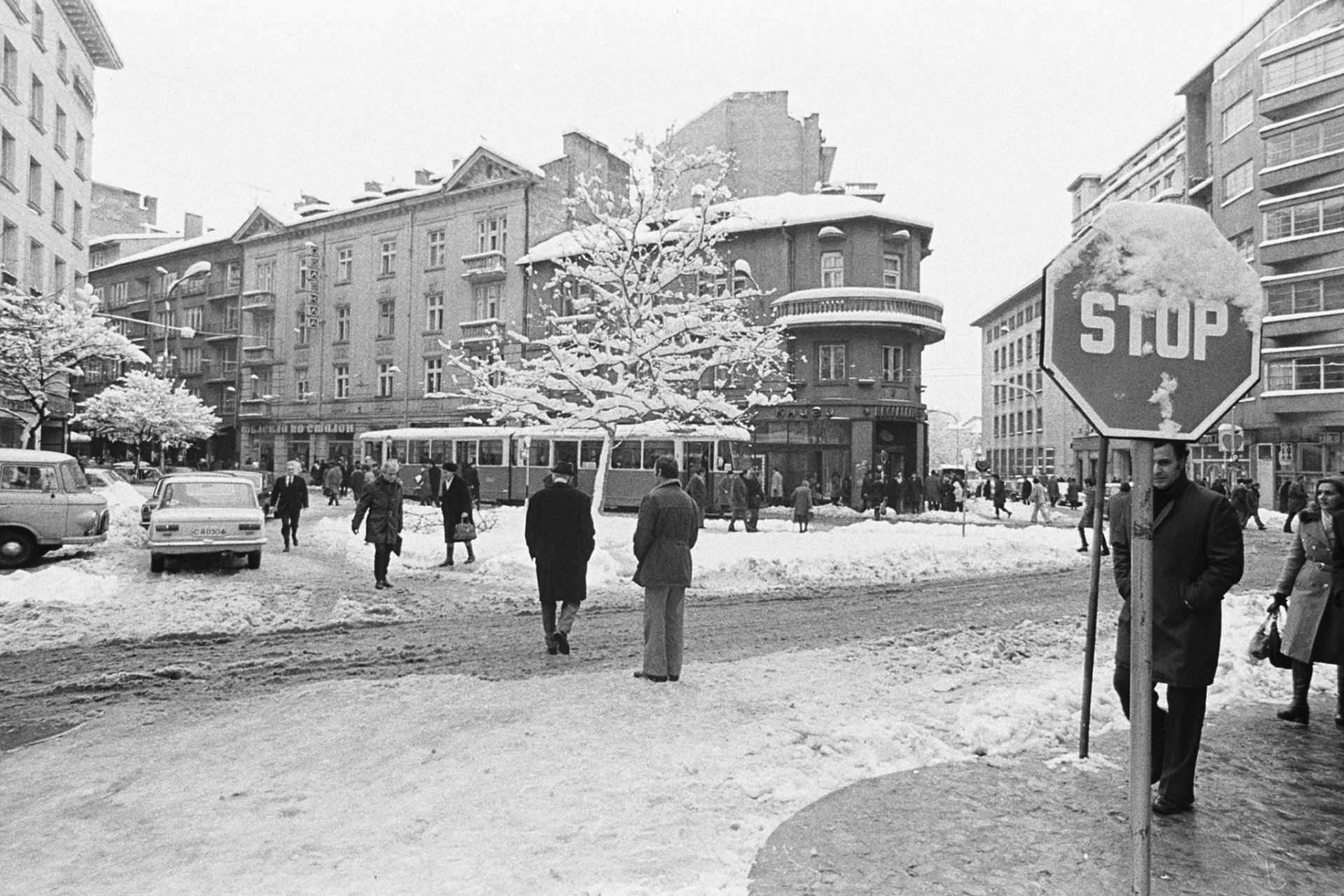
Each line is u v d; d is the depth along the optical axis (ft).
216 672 26.40
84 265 122.52
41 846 13.96
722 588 47.34
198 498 51.55
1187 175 169.37
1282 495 116.57
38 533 49.55
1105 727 20.43
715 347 73.82
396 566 52.90
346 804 15.52
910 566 55.77
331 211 170.30
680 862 13.09
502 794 15.75
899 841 14.06
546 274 139.54
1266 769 17.90
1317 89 128.36
